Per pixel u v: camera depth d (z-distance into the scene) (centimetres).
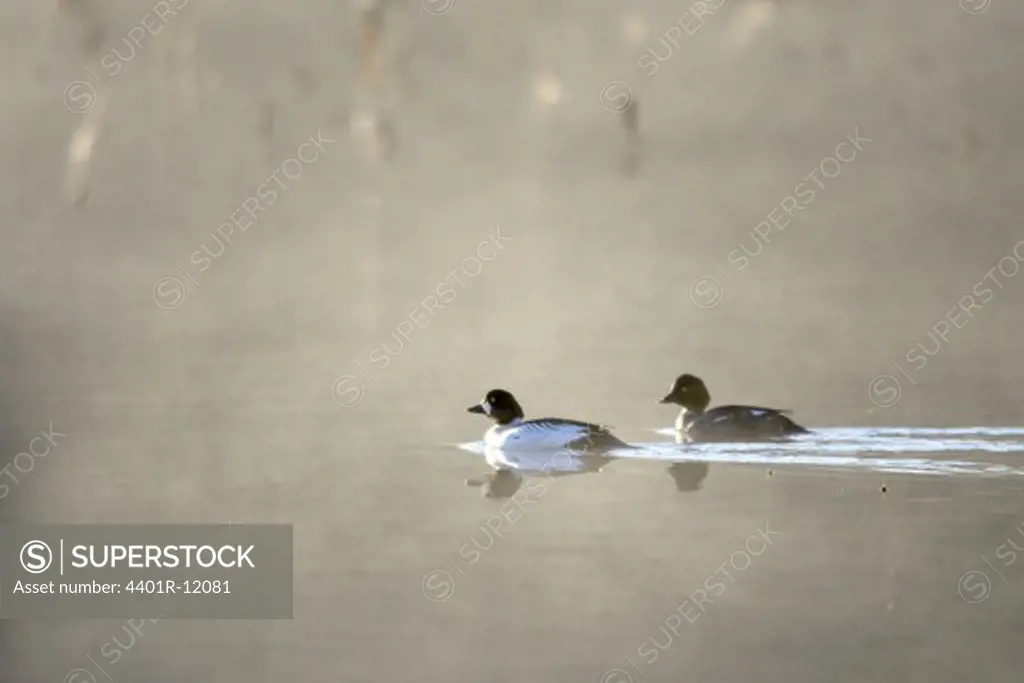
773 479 1752
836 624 1263
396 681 1184
